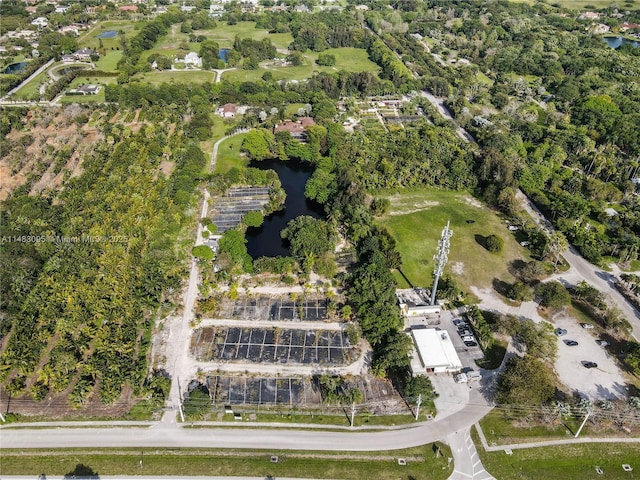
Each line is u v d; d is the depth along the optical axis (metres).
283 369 117.44
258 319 131.88
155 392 108.31
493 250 156.75
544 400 104.75
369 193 192.38
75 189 184.25
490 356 120.19
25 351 116.19
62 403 107.50
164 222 164.50
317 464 95.38
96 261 144.75
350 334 124.38
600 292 137.62
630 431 102.50
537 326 126.38
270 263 146.88
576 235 161.25
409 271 150.00
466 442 99.88
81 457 96.44
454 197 191.38
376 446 99.06
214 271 147.00
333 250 156.38
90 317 125.62
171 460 95.88
